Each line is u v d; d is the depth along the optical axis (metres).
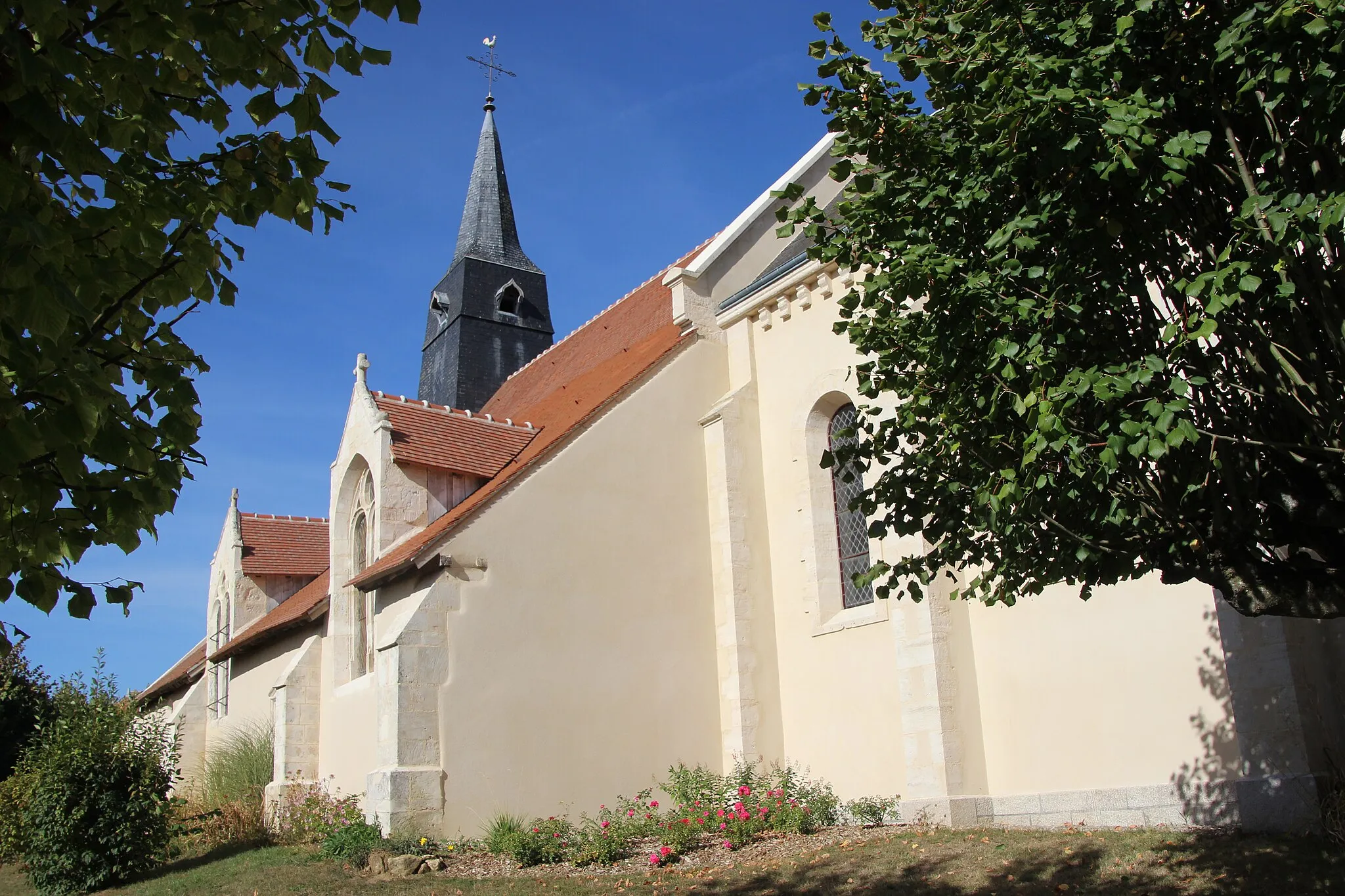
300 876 14.39
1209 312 6.36
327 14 7.00
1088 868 11.44
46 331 5.09
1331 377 7.24
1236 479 7.27
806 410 18.56
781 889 12.03
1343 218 6.05
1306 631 12.17
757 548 18.61
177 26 6.50
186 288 7.06
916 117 8.15
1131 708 13.78
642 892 12.35
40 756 17.75
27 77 5.30
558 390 24.56
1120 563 8.02
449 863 14.34
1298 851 10.80
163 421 6.39
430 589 15.95
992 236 7.51
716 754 17.75
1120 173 7.15
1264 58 6.77
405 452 19.05
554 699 16.50
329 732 20.55
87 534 6.46
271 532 30.80
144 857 16.91
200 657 34.94
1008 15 7.77
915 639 15.62
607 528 17.70
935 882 11.67
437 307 35.25
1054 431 6.76
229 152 7.22
